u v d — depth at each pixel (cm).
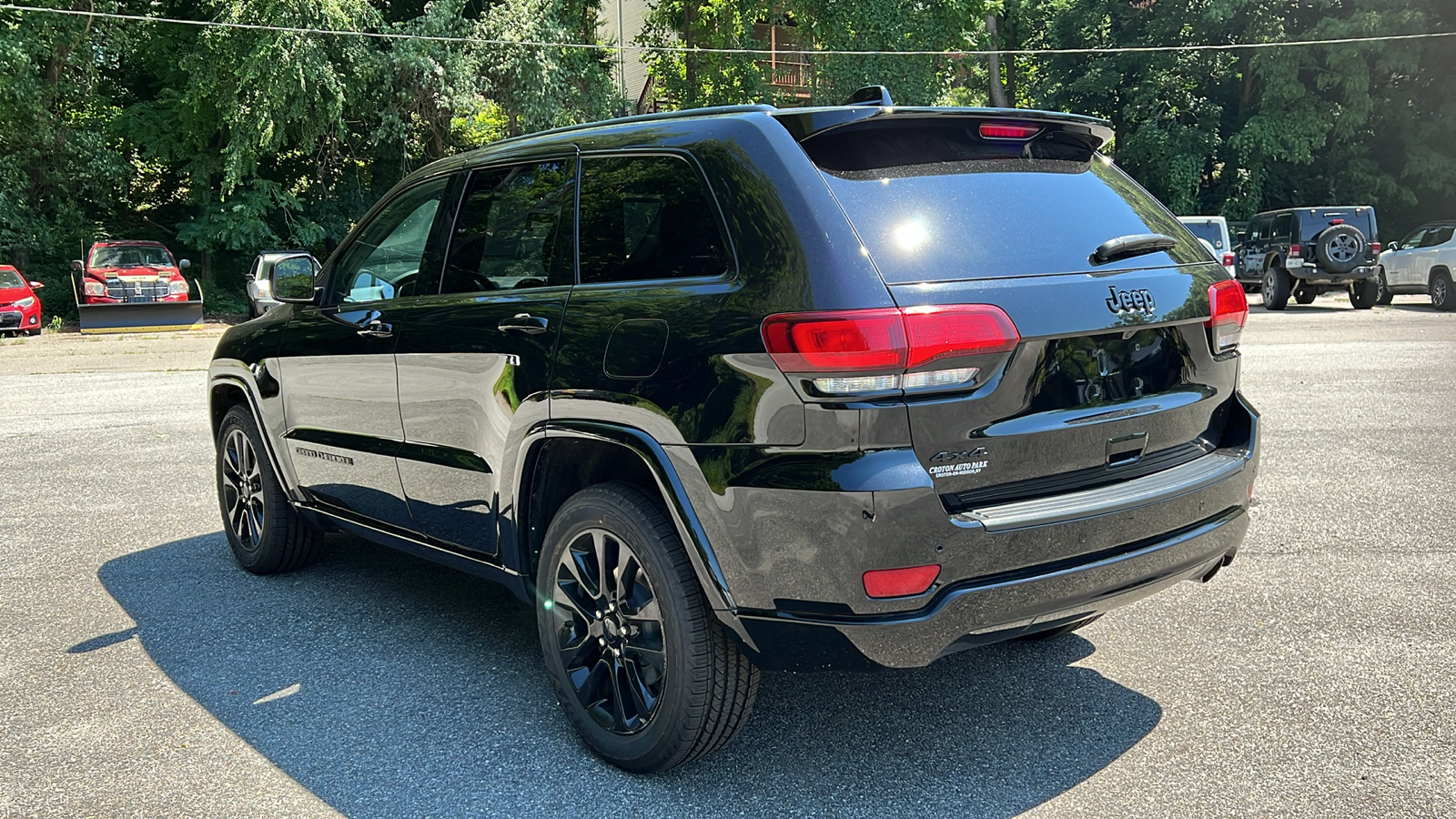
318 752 329
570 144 351
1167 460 321
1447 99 3559
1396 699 352
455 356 364
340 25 2433
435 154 2956
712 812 290
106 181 2747
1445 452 738
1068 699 359
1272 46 3369
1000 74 4397
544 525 351
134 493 694
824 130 293
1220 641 408
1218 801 289
